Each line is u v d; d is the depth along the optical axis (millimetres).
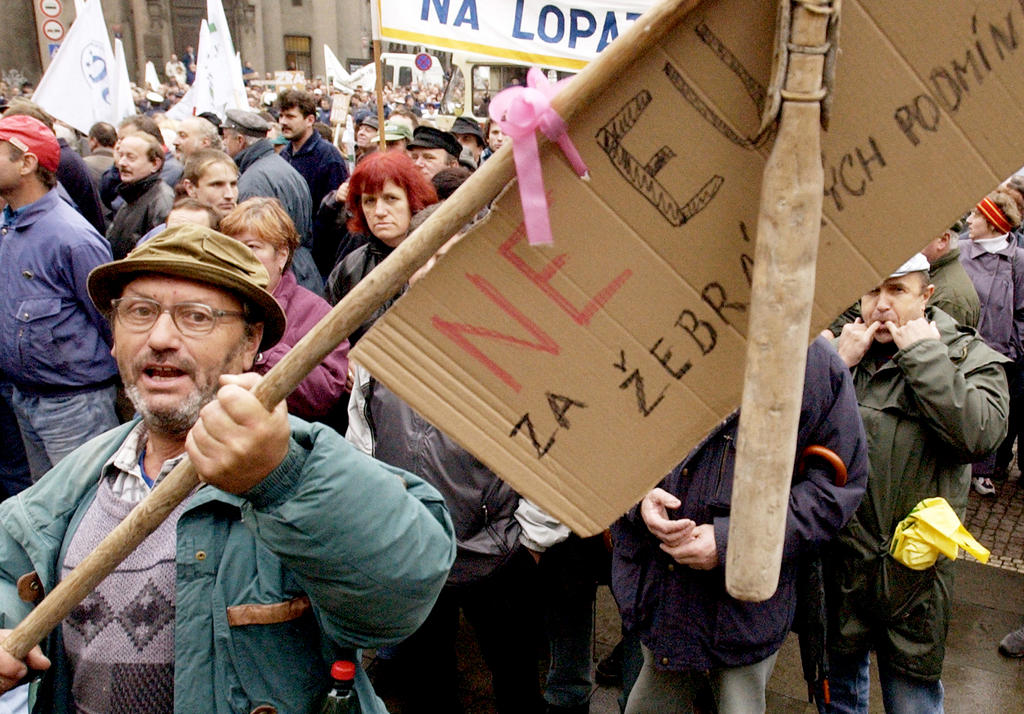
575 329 1070
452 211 994
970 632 4109
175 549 1528
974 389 2561
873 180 1015
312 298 3312
